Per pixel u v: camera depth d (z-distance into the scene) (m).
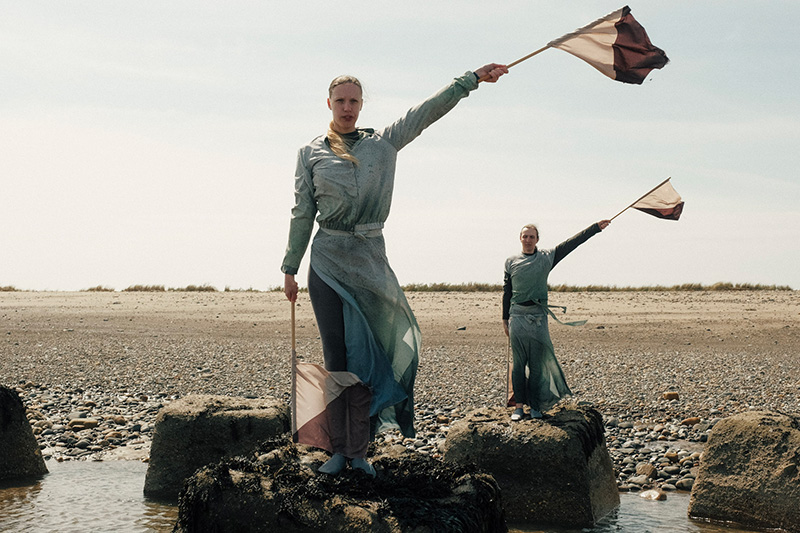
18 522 6.48
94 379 13.97
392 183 4.62
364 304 4.59
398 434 9.91
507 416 7.55
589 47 5.01
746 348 17.53
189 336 19.78
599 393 12.60
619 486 8.02
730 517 6.81
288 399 12.31
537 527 6.69
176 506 7.02
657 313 22.84
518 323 7.64
